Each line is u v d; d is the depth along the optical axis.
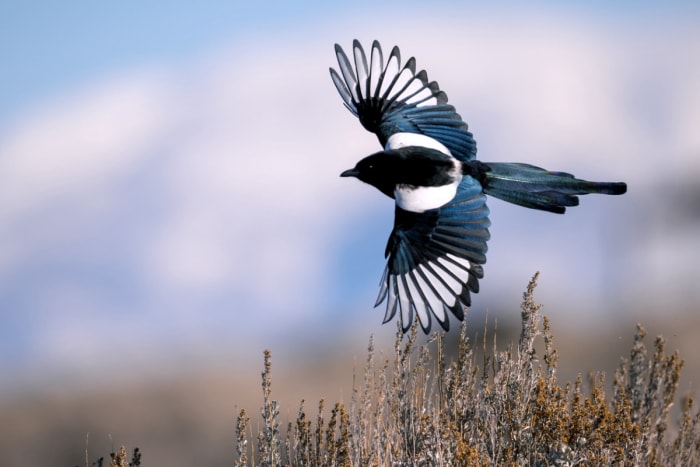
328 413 23.47
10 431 29.44
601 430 11.26
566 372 26.27
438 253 11.45
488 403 11.76
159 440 27.62
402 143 12.05
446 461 11.04
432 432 11.41
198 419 29.50
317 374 35.59
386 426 12.25
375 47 12.53
